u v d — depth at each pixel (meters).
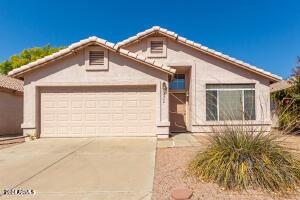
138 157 8.66
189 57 15.09
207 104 14.84
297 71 14.85
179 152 9.25
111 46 12.73
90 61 13.04
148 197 5.30
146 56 15.14
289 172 5.79
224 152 6.18
